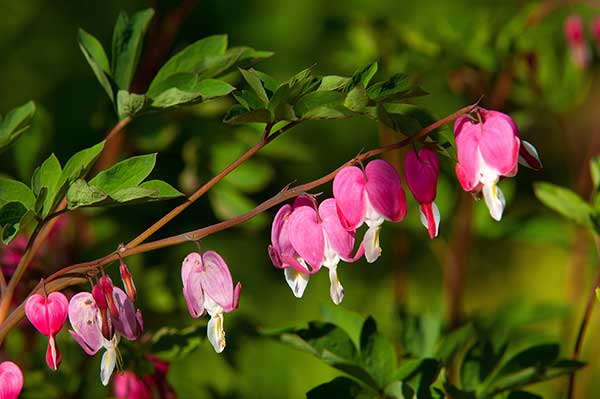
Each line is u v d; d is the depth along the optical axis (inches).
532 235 60.0
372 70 47.3
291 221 47.6
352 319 51.6
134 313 47.4
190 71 50.6
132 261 58.1
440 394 50.7
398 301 61.6
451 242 59.5
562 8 67.1
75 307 47.4
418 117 47.6
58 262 56.6
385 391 50.0
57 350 47.4
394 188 47.3
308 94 47.3
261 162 57.2
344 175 47.4
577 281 60.3
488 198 47.0
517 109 67.2
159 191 47.3
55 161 48.3
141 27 51.2
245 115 47.1
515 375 50.9
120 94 49.3
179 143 57.1
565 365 50.8
